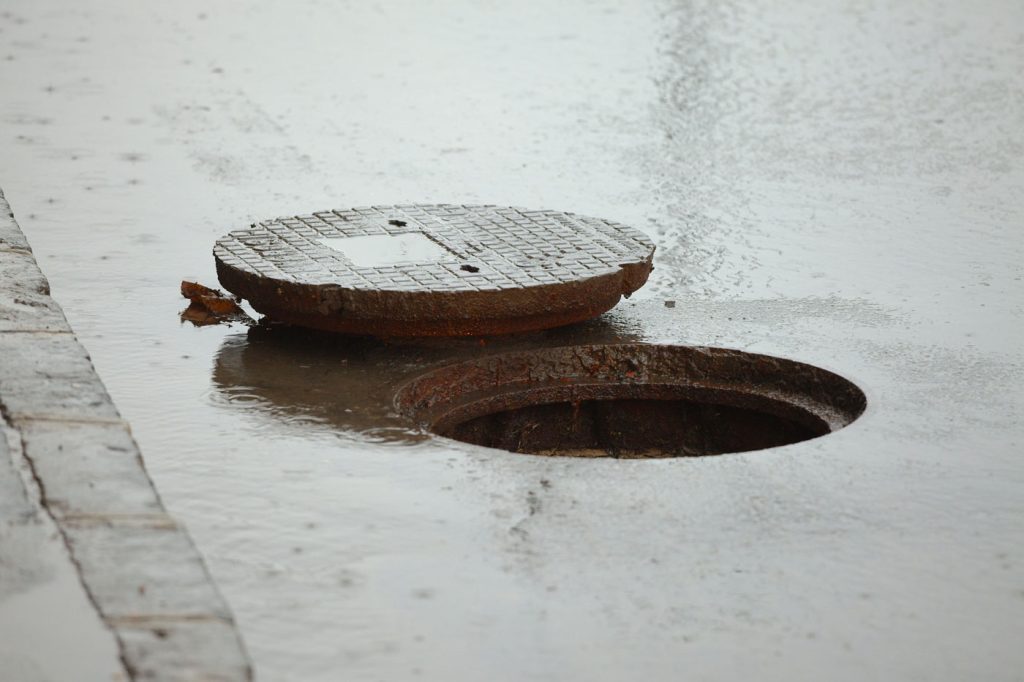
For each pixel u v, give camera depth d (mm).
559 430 10250
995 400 9344
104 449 7613
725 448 10258
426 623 6316
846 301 11633
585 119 19406
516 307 9922
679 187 15789
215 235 13453
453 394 9844
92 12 26203
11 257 11258
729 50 24391
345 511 7473
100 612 5949
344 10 27578
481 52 23922
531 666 5988
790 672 6000
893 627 6398
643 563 6961
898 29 26250
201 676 5535
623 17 27297
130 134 17594
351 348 10250
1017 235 13852
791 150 17703
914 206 15000
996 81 21906
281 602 6457
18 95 19406
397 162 16781
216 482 7816
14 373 8672
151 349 10203
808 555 7074
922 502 7723
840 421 9453
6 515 6773
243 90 20500
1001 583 6824
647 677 5930
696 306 11438
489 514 7480
